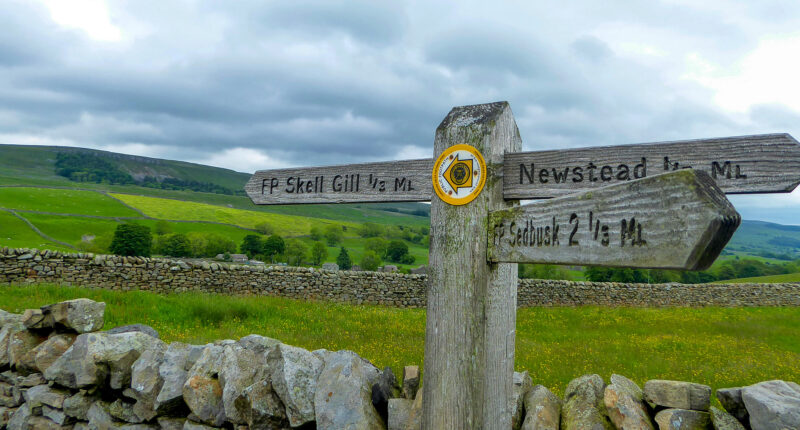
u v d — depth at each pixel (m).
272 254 78.00
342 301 18.66
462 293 2.18
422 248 121.50
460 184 2.23
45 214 94.19
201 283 16.67
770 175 1.73
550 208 1.93
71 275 14.73
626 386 3.25
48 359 4.22
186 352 3.86
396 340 9.81
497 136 2.23
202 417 3.39
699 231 1.44
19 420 4.17
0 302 9.98
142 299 12.00
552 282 20.56
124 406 3.79
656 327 14.03
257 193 3.25
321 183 2.94
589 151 2.09
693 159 1.88
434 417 2.22
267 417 3.13
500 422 2.34
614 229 1.71
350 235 129.88
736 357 9.41
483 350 2.15
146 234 66.06
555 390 6.56
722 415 2.86
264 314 12.03
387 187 2.65
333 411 2.97
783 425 2.65
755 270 69.69
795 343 11.68
